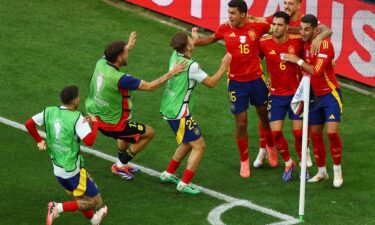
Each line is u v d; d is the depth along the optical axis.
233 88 32.78
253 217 29.91
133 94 40.72
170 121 31.28
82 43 45.03
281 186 32.66
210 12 46.38
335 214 30.23
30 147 34.84
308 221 29.66
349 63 43.19
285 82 32.12
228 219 29.70
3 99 39.16
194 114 39.03
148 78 42.16
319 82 31.81
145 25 47.41
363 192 32.03
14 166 33.19
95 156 34.69
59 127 27.39
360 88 43.06
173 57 31.19
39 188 31.58
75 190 27.88
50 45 44.56
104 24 47.22
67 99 27.50
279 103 32.38
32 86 40.53
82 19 47.59
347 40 42.88
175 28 47.25
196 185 32.59
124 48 30.38
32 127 27.88
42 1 49.16
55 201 30.62
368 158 35.12
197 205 30.81
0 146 34.75
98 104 30.98
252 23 32.12
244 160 33.59
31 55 43.41
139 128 31.72
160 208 30.47
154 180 32.91
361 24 42.41
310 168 34.44
